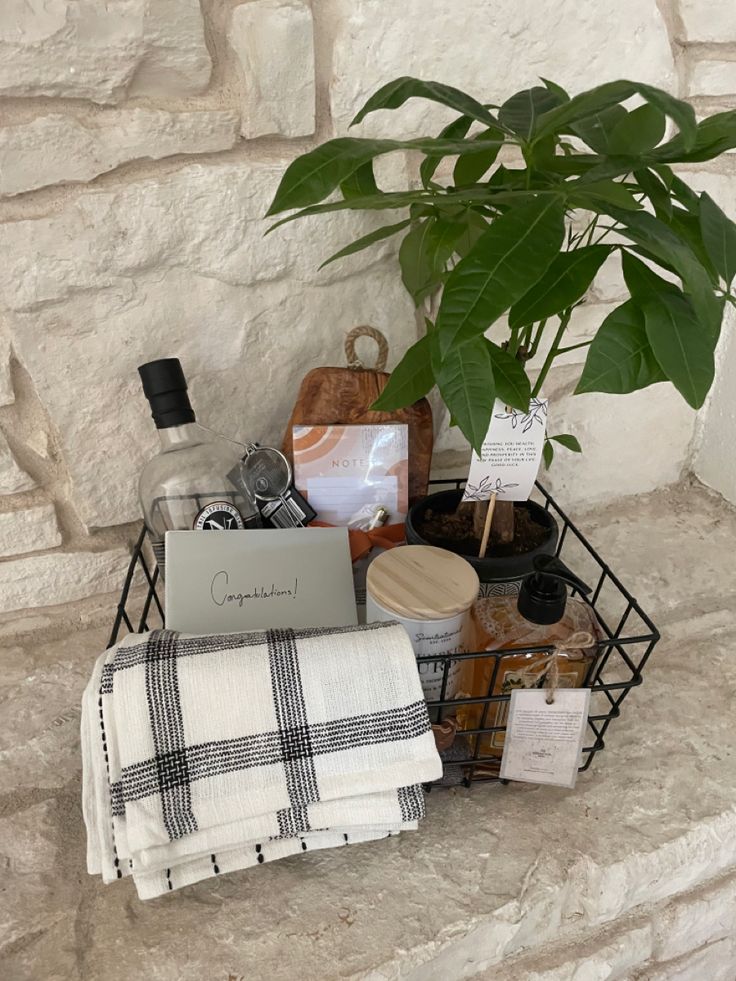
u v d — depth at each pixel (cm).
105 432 77
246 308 76
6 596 83
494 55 73
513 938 62
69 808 67
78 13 59
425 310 85
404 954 56
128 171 67
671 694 80
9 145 62
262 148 70
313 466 77
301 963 55
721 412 105
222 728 55
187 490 71
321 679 56
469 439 56
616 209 50
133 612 88
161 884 55
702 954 78
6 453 76
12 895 60
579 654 63
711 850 67
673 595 94
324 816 56
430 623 60
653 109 52
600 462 105
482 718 64
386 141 51
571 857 63
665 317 52
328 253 76
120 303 72
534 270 46
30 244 66
